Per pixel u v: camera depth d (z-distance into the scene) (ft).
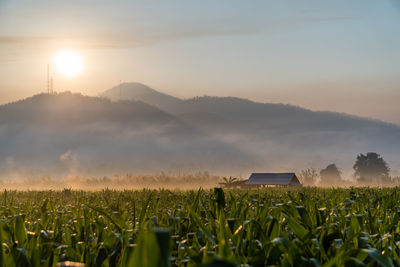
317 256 13.34
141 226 16.33
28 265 10.93
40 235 16.43
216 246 13.10
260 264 11.37
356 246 14.55
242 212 20.80
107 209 30.71
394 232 18.92
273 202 32.81
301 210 17.31
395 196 39.14
